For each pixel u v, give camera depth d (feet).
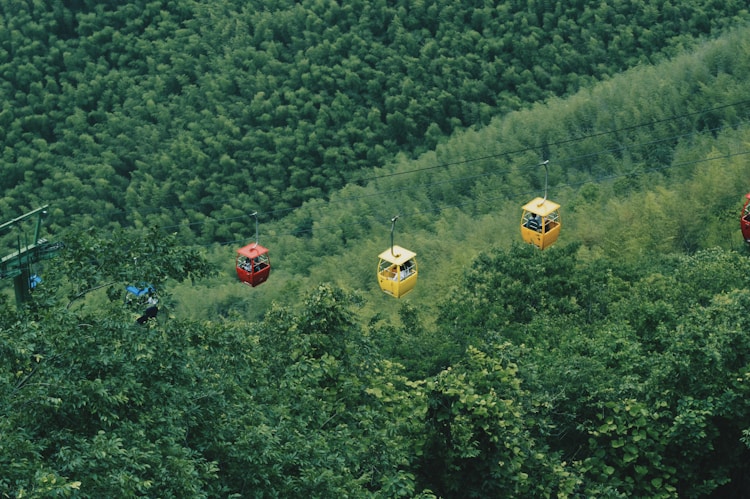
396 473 65.67
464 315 108.06
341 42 249.75
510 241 172.76
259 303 178.09
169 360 60.64
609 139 211.00
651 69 225.76
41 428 53.67
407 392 78.59
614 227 157.99
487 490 70.44
